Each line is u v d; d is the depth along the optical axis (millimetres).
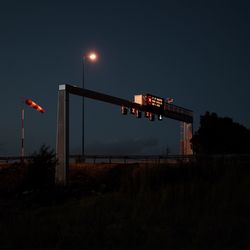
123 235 10828
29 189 25078
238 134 46312
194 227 11711
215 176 20891
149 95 37750
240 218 12461
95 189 24391
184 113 45250
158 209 14000
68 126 26359
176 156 35719
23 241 10555
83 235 10938
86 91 28547
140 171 21312
